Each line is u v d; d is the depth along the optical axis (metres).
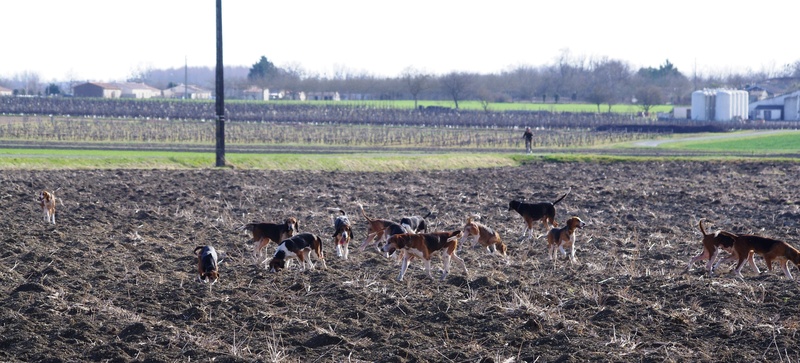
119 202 35.03
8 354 14.57
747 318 16.89
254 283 19.98
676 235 28.52
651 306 17.73
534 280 20.50
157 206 34.22
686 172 54.69
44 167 47.59
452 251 20.70
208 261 20.16
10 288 19.02
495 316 17.12
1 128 83.06
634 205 37.19
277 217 31.81
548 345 15.33
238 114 112.25
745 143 88.25
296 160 54.41
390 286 19.67
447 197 39.28
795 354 14.70
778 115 135.12
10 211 31.09
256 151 63.16
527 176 51.41
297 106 137.00
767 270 22.03
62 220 29.38
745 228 30.14
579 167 58.03
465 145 82.81
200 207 34.16
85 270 21.19
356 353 14.99
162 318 17.00
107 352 14.63
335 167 53.88
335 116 116.50
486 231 24.23
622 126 107.88
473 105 181.38
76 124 94.56
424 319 17.02
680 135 101.62
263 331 16.25
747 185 46.38
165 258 23.27
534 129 104.50
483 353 14.89
